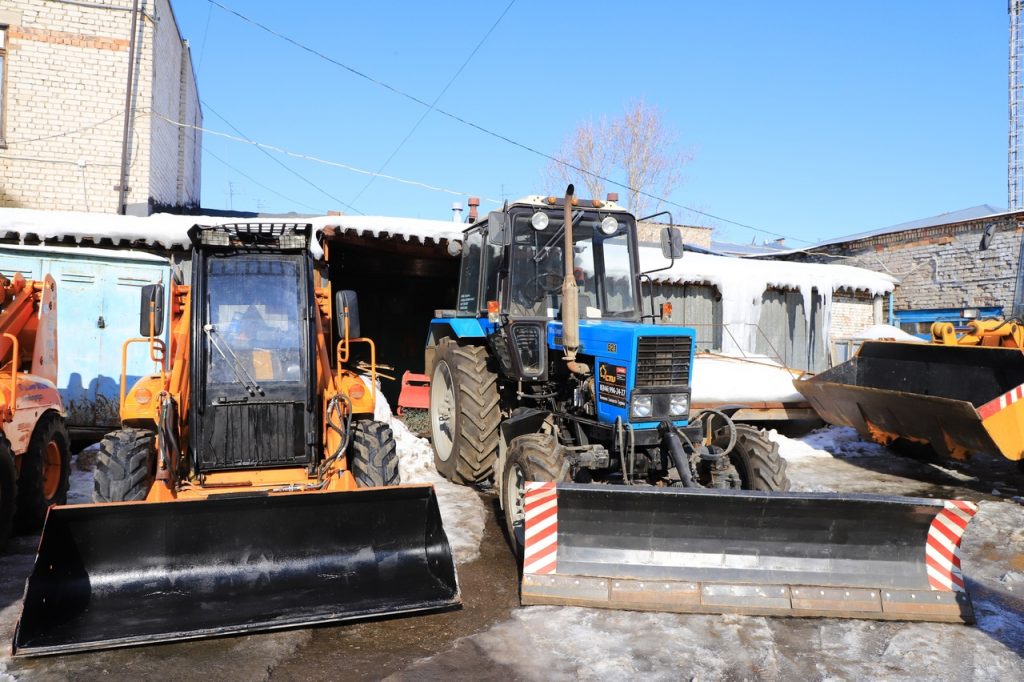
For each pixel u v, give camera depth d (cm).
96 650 323
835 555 399
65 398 780
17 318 548
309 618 342
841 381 834
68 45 1047
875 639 362
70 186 1049
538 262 577
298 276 466
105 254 796
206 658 331
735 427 498
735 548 399
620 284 596
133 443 421
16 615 372
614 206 601
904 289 1762
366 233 916
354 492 380
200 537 365
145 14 1080
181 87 1455
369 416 493
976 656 346
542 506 399
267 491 430
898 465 821
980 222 1595
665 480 488
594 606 385
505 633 361
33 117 1035
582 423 507
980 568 479
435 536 392
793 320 1297
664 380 465
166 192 1244
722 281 1194
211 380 440
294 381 451
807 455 874
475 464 614
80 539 347
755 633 365
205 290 450
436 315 765
